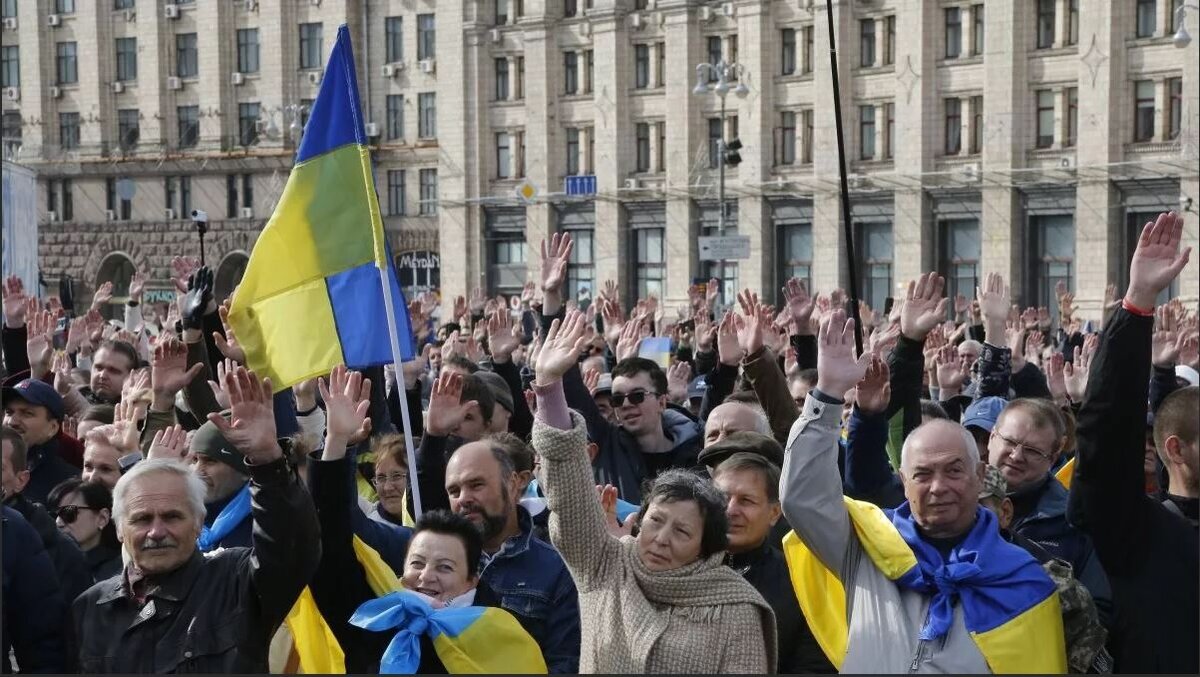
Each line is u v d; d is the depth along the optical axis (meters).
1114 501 8.90
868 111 76.31
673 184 81.38
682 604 8.43
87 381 19.89
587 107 85.00
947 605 8.38
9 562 8.91
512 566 9.94
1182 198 67.50
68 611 8.72
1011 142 71.62
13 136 98.69
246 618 8.38
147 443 12.41
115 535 11.31
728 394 15.61
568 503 8.68
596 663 8.43
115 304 99.31
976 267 73.88
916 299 12.20
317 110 12.27
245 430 8.21
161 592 8.41
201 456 10.84
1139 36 68.94
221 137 95.25
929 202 74.50
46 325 16.55
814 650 9.52
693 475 8.78
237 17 95.25
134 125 97.50
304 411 12.11
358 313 12.07
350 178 12.24
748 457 9.82
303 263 12.12
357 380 9.47
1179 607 8.95
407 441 11.07
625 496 13.51
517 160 87.62
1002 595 8.33
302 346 12.02
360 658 9.34
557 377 8.84
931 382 18.30
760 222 79.00
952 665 8.20
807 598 8.96
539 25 85.56
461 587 9.12
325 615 9.33
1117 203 69.56
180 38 96.56
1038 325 35.19
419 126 91.81
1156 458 12.52
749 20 78.50
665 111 82.06
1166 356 13.91
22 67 98.69
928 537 8.69
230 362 11.84
